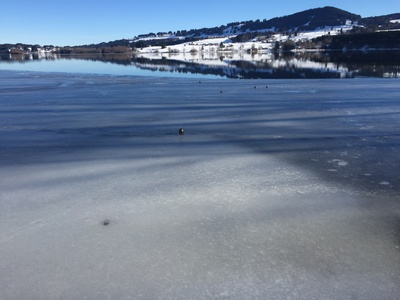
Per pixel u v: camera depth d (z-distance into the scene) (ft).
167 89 39.58
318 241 8.39
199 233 8.81
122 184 11.94
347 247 8.13
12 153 15.78
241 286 6.91
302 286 6.89
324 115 23.24
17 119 23.81
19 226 9.21
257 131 19.22
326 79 49.29
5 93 38.73
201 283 7.00
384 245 8.18
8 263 7.67
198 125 20.86
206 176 12.60
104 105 29.01
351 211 9.87
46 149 16.37
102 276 7.22
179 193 11.15
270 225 9.16
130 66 97.86
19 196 11.07
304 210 9.96
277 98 31.17
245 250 8.08
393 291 6.70
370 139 17.21
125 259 7.78
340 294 6.66
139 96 34.04
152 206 10.27
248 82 46.73
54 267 7.52
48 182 12.21
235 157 14.75
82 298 6.63
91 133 19.40
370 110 24.71
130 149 16.10
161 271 7.36
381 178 12.21
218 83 45.91
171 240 8.50
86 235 8.74
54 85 47.21
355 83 43.01
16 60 168.96
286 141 17.12
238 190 11.35
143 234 8.77
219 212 9.88
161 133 19.07
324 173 12.78
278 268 7.42
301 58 136.87
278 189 11.41
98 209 10.11
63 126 21.31
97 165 13.94
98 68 90.99
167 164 13.94
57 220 9.51
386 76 55.52
